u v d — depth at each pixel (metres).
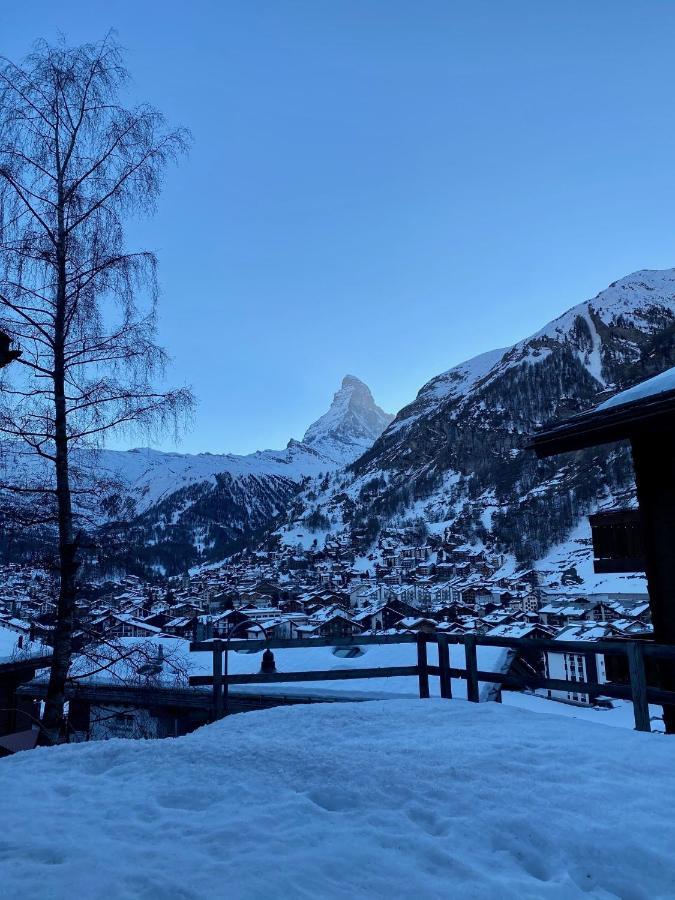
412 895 2.52
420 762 4.23
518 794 3.65
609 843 3.05
